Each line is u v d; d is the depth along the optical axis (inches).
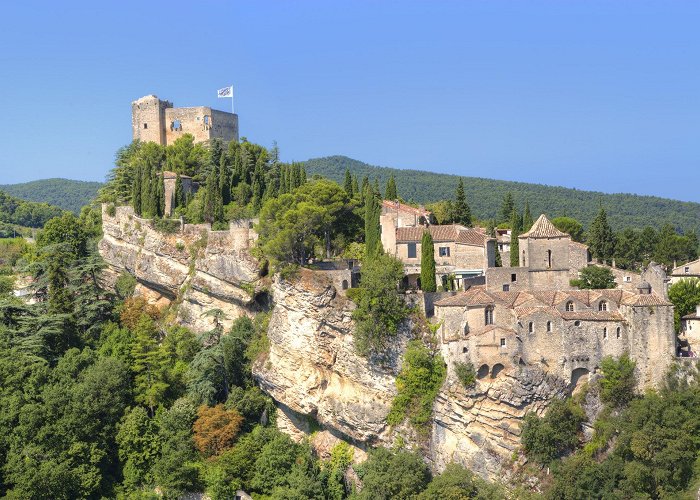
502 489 3895.2
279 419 5029.5
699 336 4323.3
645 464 3742.6
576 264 4869.6
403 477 4092.0
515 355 3959.2
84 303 5561.0
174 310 5669.3
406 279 4837.6
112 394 4704.7
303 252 4835.1
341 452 4702.3
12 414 4379.9
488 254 4879.4
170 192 6122.1
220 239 5374.0
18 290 6220.5
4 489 4256.9
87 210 7327.8
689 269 5605.3
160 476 4431.6
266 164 6761.8
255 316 5280.5
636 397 3978.8
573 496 3754.9
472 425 4025.6
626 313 4069.9
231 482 4456.2
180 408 4729.3
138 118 7352.4
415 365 4242.1
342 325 4424.2
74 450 4367.6
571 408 3959.2
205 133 7317.9
